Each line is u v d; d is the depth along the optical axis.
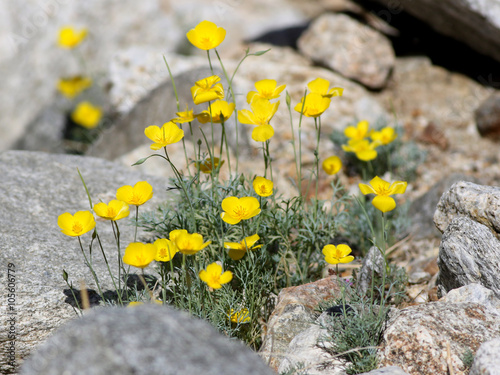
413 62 8.45
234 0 11.62
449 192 3.48
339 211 4.36
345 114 7.34
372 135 4.88
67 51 10.61
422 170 6.46
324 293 3.36
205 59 9.06
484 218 3.22
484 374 2.33
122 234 4.06
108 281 3.46
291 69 8.12
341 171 6.32
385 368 2.52
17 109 10.55
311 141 6.77
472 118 7.38
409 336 2.71
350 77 8.14
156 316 1.97
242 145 6.55
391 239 4.54
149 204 4.41
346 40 8.30
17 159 4.85
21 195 4.27
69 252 3.69
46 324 3.20
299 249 3.69
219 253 3.36
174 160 6.12
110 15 10.94
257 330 3.29
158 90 7.46
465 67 8.23
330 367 2.78
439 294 3.46
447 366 2.59
